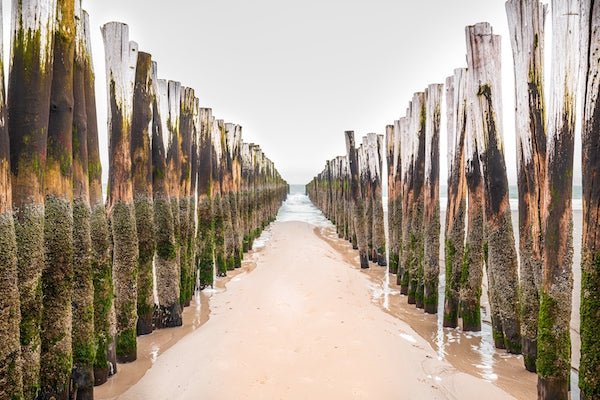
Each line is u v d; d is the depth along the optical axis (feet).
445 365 19.15
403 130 36.58
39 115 11.32
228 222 42.19
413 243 30.42
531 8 16.62
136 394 16.16
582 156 11.84
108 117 19.74
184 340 21.66
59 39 12.75
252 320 24.13
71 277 12.91
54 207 12.48
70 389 13.14
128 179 19.52
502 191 20.15
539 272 17.39
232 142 49.34
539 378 14.74
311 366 18.02
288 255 47.70
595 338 11.57
